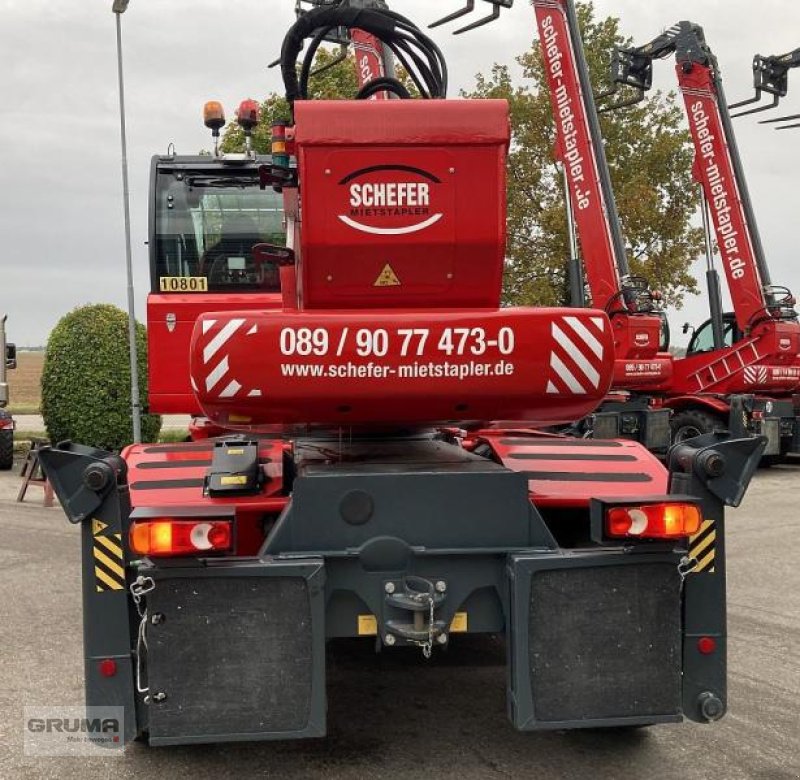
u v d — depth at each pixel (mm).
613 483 3967
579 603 3141
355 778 3494
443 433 4809
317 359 3203
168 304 6215
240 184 6473
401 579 3252
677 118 22906
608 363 3291
